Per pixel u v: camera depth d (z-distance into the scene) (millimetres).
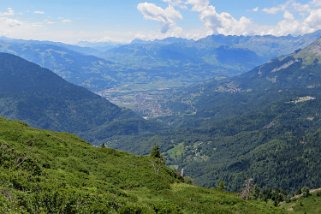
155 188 70812
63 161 67188
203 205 66125
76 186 49719
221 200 73062
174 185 78562
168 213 53312
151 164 89938
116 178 69812
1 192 34938
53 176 51250
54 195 38812
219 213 63750
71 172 60656
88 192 44188
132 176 73812
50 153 71312
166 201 61844
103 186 55281
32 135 78688
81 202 40094
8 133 75875
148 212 45531
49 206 37375
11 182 40062
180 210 56031
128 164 83375
